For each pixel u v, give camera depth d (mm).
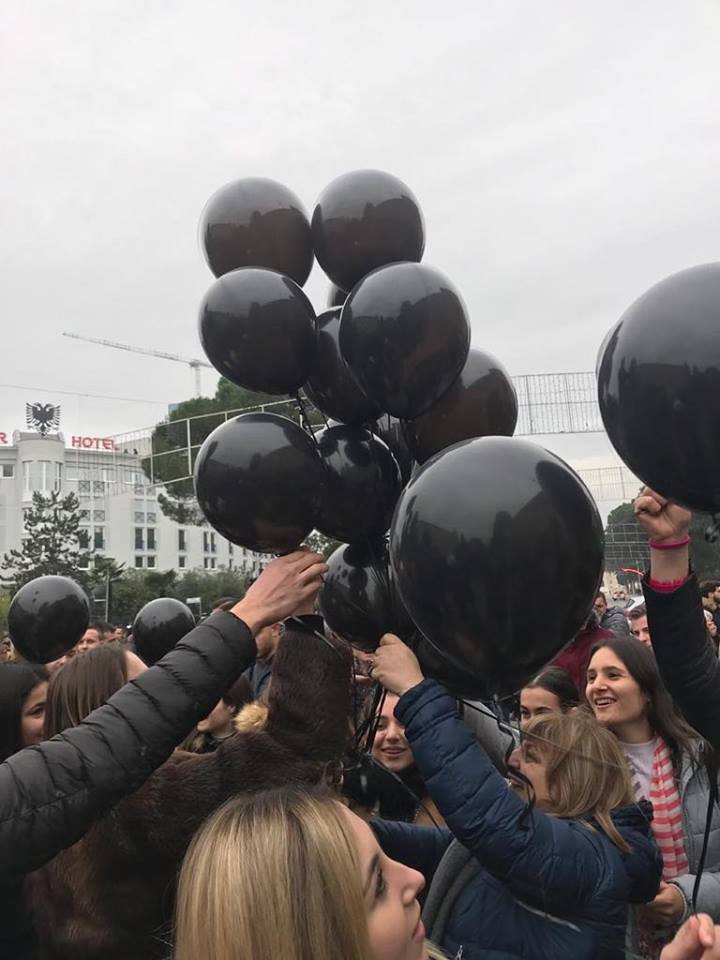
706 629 1802
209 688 1698
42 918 1766
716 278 1449
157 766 1632
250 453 2037
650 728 2941
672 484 1496
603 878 1895
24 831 1468
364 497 2256
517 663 1688
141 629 4613
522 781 1933
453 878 2066
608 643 3078
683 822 2768
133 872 1705
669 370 1413
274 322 2158
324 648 2021
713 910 2338
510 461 1652
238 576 54344
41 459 86938
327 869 1202
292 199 2475
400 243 2312
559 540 1592
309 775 1832
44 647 4035
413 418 2188
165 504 45438
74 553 49250
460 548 1593
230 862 1209
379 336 2018
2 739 2607
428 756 1894
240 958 1147
